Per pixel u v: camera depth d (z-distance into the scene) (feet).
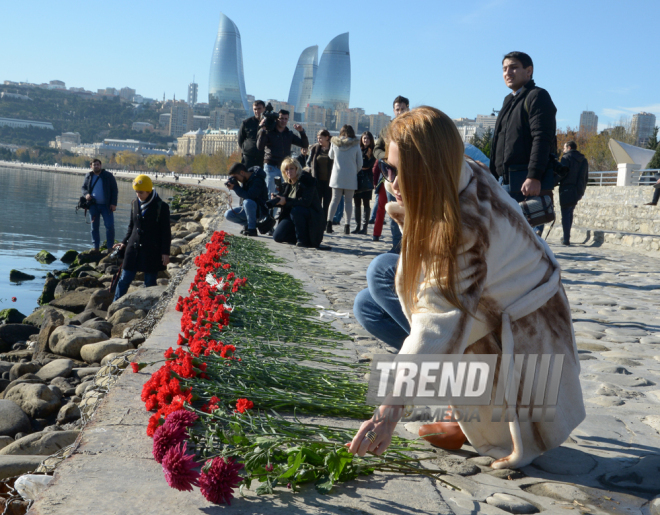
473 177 6.70
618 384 11.68
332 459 6.46
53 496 5.94
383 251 34.50
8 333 26.76
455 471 7.24
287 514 5.87
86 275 43.73
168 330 13.42
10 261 55.36
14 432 11.61
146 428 7.79
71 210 117.50
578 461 7.76
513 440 7.02
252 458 6.33
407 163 6.17
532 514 6.28
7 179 255.91
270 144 40.73
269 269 22.80
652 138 165.58
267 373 9.73
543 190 17.02
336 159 42.34
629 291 25.30
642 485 7.07
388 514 6.01
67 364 15.40
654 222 53.16
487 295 6.70
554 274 7.18
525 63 17.72
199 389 8.70
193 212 93.81
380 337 9.43
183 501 6.01
